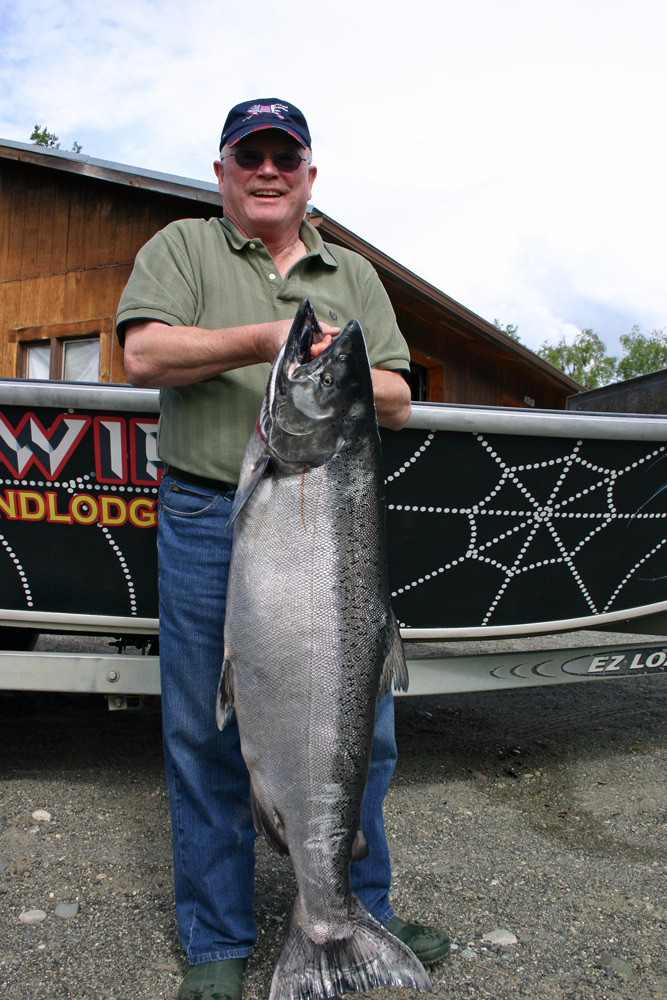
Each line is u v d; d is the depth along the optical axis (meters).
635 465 2.63
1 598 2.59
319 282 1.88
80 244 7.76
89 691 2.60
